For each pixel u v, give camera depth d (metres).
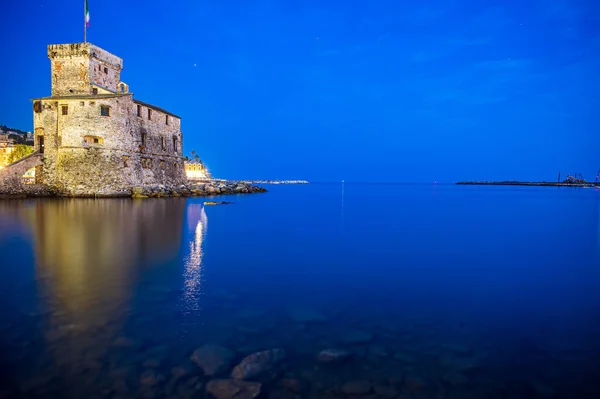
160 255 16.22
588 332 8.42
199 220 31.00
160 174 63.50
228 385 5.99
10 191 46.84
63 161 50.19
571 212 43.69
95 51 56.91
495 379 6.39
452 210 46.50
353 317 9.24
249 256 16.72
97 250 17.02
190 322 8.68
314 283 12.37
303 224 30.06
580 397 5.90
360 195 96.38
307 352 7.26
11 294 10.47
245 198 69.75
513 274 13.88
